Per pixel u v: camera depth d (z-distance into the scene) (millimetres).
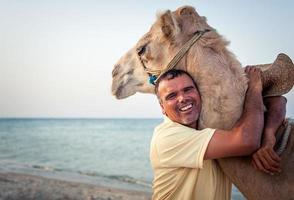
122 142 43250
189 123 2822
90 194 13383
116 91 3441
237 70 2883
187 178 2859
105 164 27906
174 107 2805
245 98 2832
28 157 31625
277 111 2816
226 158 2869
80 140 45656
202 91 2844
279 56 2977
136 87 3346
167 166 2846
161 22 2938
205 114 2834
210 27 2992
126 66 3381
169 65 2902
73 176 19656
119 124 80062
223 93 2797
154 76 3072
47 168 23516
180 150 2752
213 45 2893
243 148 2607
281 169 2717
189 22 2953
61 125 78250
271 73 2900
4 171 19406
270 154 2639
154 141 2896
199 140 2705
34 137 49344
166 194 2928
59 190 13430
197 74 2852
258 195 2775
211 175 2873
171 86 2787
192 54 2869
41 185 13992
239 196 13719
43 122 88438
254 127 2639
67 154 34031
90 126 73688
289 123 2885
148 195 14164
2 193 12438
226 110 2787
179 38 2910
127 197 13562
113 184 17312
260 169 2691
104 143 42125
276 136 2797
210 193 2861
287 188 2688
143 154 33844
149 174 22328
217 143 2658
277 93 2881
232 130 2664
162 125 2914
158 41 3004
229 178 2930
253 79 2902
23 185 13820
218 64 2842
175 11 3023
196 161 2701
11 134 54312
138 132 58406
